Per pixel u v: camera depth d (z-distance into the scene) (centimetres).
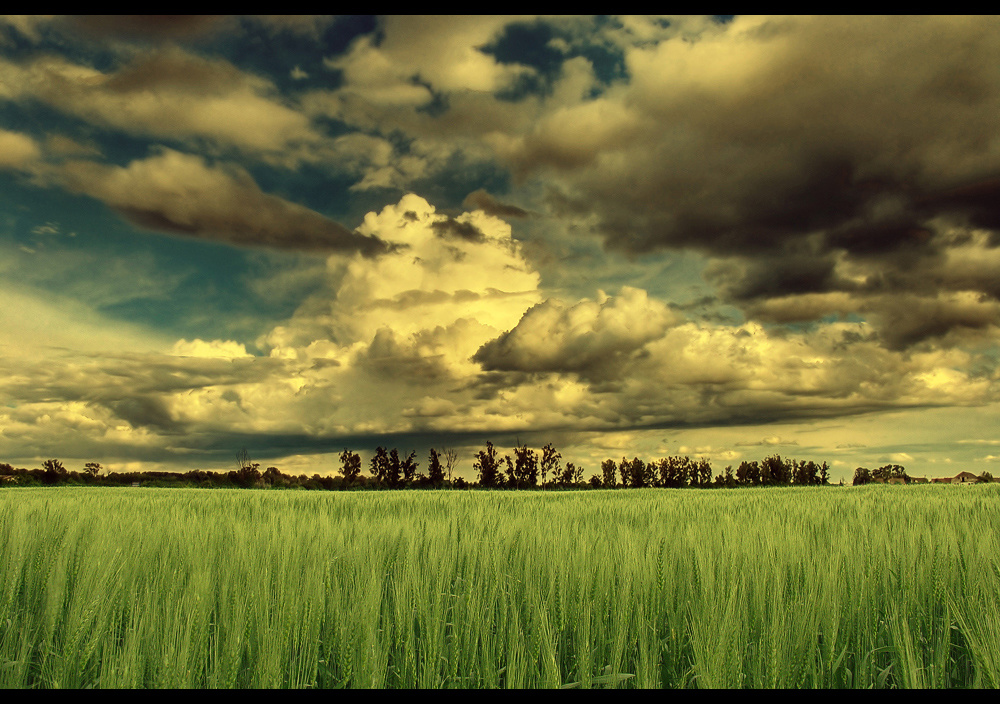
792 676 284
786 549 471
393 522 617
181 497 1902
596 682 301
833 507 1072
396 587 353
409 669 299
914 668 280
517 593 395
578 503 1344
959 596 373
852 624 346
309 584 338
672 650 323
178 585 368
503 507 1123
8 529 467
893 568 418
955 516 754
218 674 285
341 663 308
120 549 433
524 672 294
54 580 331
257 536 511
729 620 303
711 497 1798
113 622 320
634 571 398
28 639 339
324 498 1827
